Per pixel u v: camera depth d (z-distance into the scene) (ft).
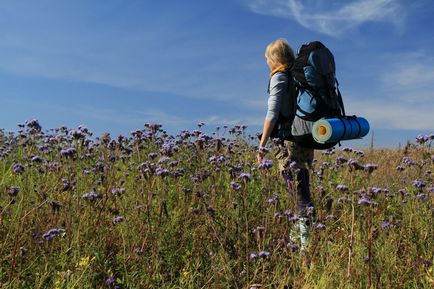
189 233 16.85
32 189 17.98
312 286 14.08
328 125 17.10
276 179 19.43
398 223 17.87
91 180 19.65
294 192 17.60
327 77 17.72
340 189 16.72
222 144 24.32
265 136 17.83
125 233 16.19
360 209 17.13
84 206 17.44
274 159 22.70
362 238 16.01
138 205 17.24
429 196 19.35
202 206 18.20
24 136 26.84
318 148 17.97
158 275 14.84
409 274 15.34
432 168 21.21
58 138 22.00
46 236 14.83
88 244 15.84
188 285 14.71
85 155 20.74
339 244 15.74
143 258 15.23
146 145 24.56
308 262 15.12
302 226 17.11
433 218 17.51
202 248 16.34
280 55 18.19
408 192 19.98
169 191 18.49
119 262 15.29
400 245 16.83
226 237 16.65
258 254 14.99
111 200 18.38
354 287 14.34
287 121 17.95
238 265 15.21
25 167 20.42
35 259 14.60
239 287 14.82
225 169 21.98
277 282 14.60
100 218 16.93
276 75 17.85
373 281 14.57
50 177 20.15
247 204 18.06
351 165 16.26
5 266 14.78
